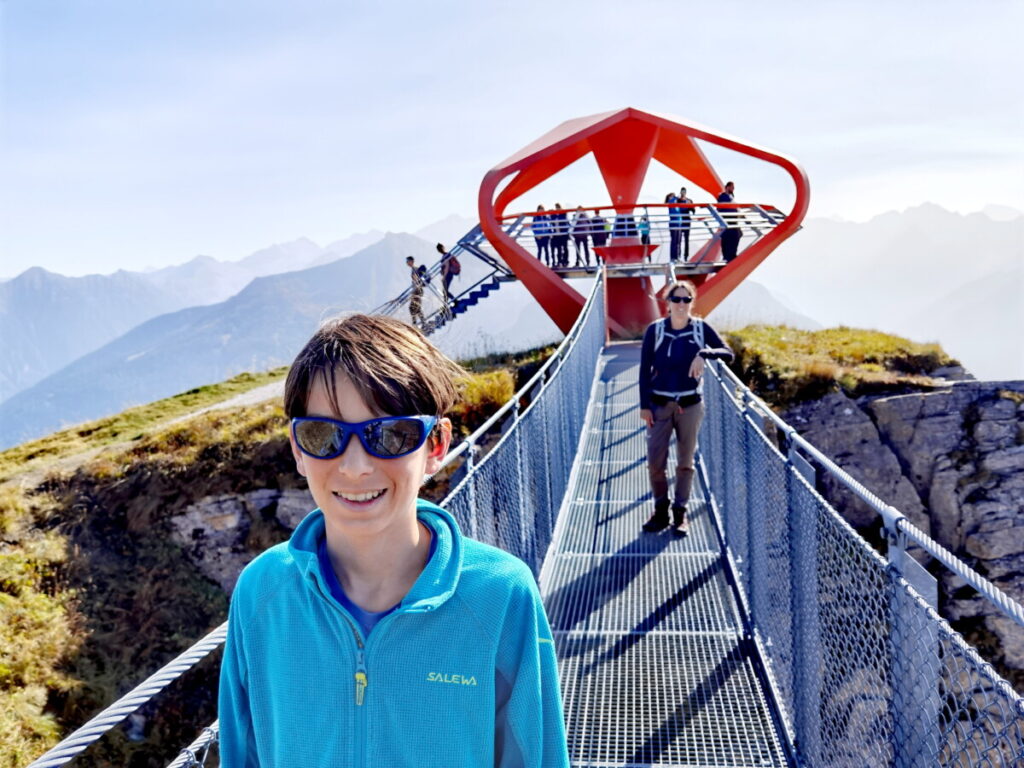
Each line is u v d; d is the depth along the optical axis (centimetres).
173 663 167
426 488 1545
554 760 152
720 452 704
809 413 1633
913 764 233
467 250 2258
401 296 2042
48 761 137
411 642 140
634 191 2317
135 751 1424
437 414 146
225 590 1723
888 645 255
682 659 514
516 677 146
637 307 2248
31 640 1504
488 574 145
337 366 135
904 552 247
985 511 1503
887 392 1661
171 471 1809
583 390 1048
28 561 1666
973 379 1872
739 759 416
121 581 1692
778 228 2061
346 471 135
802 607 379
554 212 2120
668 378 673
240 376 2808
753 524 526
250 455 1805
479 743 142
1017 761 171
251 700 149
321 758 141
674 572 638
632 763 418
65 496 1814
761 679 484
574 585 627
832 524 316
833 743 321
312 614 143
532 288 2134
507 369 1966
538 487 620
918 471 1566
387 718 139
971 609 1434
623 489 848
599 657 522
